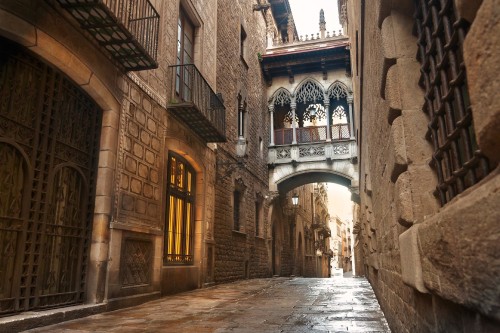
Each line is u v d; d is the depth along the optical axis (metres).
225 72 16.36
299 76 24.14
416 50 2.71
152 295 8.75
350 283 15.27
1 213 5.24
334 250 75.81
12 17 5.31
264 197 21.94
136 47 7.16
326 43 23.86
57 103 6.41
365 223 10.71
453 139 1.86
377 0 2.99
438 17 1.97
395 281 4.03
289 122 26.11
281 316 6.30
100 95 7.29
